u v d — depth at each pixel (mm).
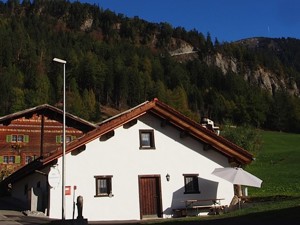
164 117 23406
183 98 155125
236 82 185875
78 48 189125
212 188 23719
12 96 118688
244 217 16141
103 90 158875
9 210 22922
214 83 190625
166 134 23672
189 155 23781
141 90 158750
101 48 199875
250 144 57125
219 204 23438
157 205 22609
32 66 152250
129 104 158875
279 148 83438
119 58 182500
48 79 143750
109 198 21703
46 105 42750
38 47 169000
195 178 23641
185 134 23797
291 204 17391
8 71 142375
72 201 20922
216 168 23484
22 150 42688
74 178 21297
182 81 181750
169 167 23250
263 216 15547
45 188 21500
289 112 137875
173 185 23078
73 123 43031
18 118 43312
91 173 21656
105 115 142375
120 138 22672
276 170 48469
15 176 26766
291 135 110062
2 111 114812
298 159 58750
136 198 22172
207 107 167750
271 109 139125
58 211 20500
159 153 23250
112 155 22281
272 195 27047
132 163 22594
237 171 21938
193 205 23109
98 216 21297
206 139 23781
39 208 21359
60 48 176750
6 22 193625
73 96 138500
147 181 22766
